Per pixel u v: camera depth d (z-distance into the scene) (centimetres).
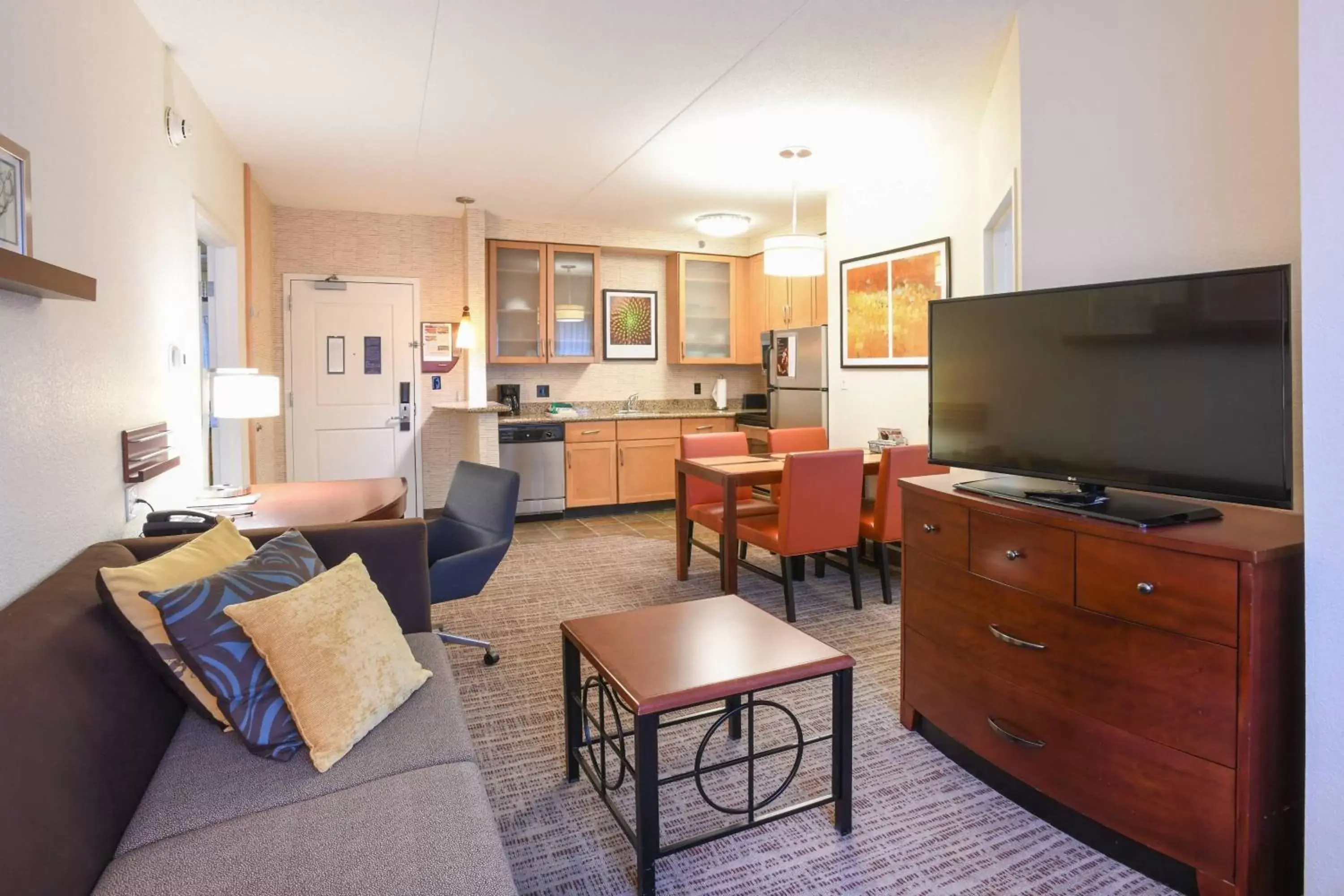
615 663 183
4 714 112
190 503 286
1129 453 188
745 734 246
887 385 474
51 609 146
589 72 315
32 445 166
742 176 475
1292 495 160
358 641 171
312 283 562
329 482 342
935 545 232
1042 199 257
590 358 659
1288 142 188
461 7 260
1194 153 209
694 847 174
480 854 122
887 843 189
